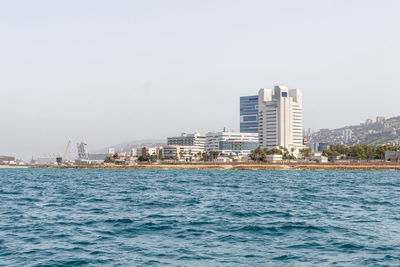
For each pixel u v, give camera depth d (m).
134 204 68.62
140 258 31.19
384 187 116.94
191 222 47.78
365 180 163.25
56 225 46.06
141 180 169.75
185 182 149.25
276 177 197.00
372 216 53.34
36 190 108.12
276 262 29.98
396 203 70.38
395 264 29.23
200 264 29.52
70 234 40.66
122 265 29.28
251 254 32.34
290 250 33.66
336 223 47.12
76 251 33.41
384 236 39.28
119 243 36.41
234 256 31.73
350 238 38.31
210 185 128.25
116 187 119.44
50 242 36.91
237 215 54.00
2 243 36.50
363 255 31.88
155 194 91.00
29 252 33.12
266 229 43.09
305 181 155.00
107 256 31.80
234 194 90.62
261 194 90.62
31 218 51.84
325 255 31.95
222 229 43.16
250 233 40.97
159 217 52.03
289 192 96.75
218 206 65.19
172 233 41.00
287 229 43.12
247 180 164.75
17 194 93.31
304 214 55.19
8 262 30.14
